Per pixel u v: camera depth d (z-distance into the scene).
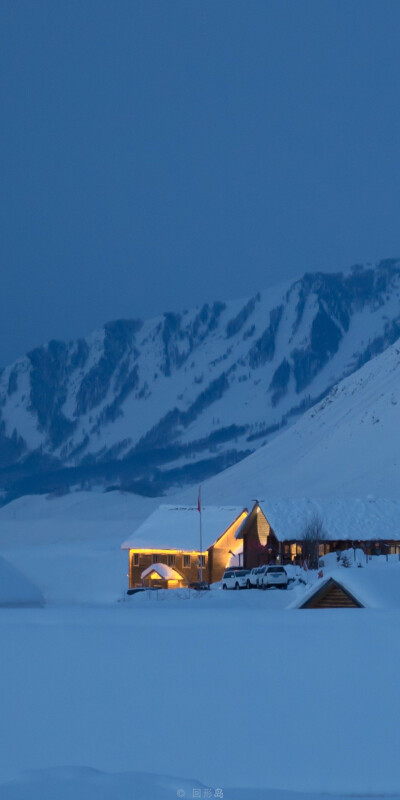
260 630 32.84
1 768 22.83
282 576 99.19
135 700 26.03
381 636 31.70
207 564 121.06
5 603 70.81
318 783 22.33
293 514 120.06
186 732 24.17
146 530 125.88
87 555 193.00
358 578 46.78
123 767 23.12
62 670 27.81
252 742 24.00
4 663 28.64
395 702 25.77
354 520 119.38
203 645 30.55
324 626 33.56
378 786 22.39
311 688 26.59
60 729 24.22
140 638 31.78
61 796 18.88
